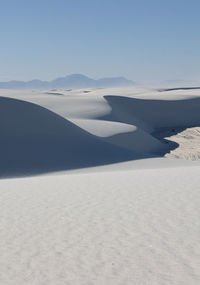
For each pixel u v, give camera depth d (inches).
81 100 3339.1
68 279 224.4
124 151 1525.6
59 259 257.3
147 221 339.6
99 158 1378.0
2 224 350.0
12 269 242.5
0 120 1680.6
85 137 1695.4
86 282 219.5
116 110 3223.4
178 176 612.4
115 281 219.0
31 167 1240.2
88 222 345.7
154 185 526.0
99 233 311.6
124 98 3678.6
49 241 296.7
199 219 338.3
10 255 268.4
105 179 635.5
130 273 229.3
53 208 409.7
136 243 283.0
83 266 243.3
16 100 1895.9
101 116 2883.9
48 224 345.1
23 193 516.7
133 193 473.4
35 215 380.8
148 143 2204.7
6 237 310.2
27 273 235.1
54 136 1642.5
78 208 403.9
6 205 435.5
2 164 1278.3
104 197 457.1
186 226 319.3
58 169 1202.6
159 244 278.5
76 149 1502.2
